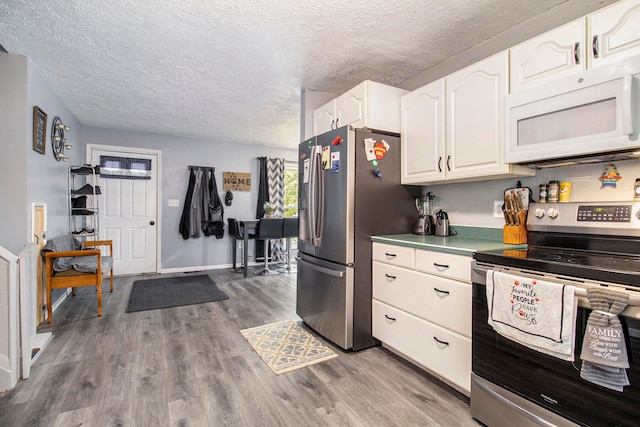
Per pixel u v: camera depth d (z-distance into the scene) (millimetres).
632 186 1482
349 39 2211
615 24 1320
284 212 5902
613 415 1062
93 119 4148
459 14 1935
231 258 5477
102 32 2115
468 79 1905
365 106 2338
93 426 1476
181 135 5027
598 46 1363
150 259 4910
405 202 2480
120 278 4562
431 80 2672
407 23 2020
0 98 2385
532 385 1292
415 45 2299
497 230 2062
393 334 2115
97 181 4430
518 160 1605
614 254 1451
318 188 2520
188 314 3066
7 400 1663
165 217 4980
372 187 2326
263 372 1986
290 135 5023
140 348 2307
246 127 4539
